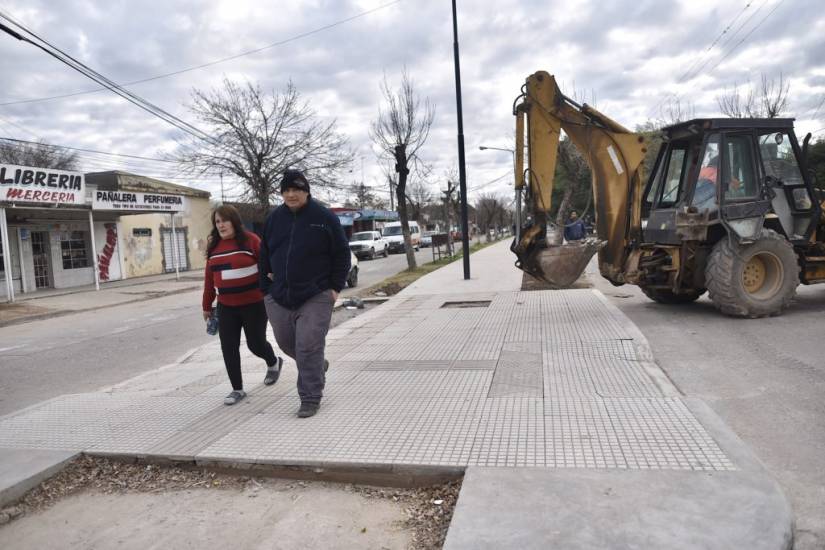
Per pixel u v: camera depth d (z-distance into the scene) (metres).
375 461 3.55
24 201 17.06
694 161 8.58
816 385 4.86
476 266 19.61
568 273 8.41
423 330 8.16
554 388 4.84
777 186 8.35
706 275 8.02
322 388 4.64
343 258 4.61
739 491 2.93
